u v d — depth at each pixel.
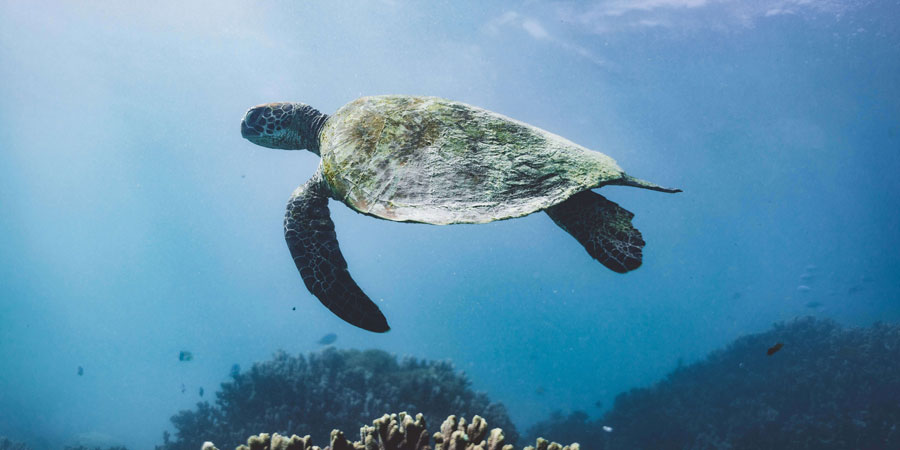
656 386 18.92
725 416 14.32
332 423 8.84
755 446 12.48
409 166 4.10
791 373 14.98
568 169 4.16
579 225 4.36
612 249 4.08
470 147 4.21
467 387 11.41
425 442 2.84
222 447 9.04
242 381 9.97
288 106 6.56
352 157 4.37
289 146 6.81
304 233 4.93
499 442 2.79
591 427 16.44
